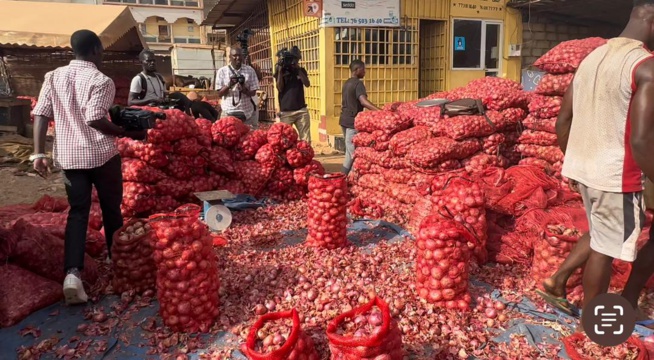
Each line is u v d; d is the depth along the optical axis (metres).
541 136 4.98
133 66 14.71
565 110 3.05
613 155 2.65
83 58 3.52
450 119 5.27
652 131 2.46
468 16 12.48
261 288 3.60
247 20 18.03
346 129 7.12
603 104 2.66
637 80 2.50
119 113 3.68
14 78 13.69
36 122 3.43
